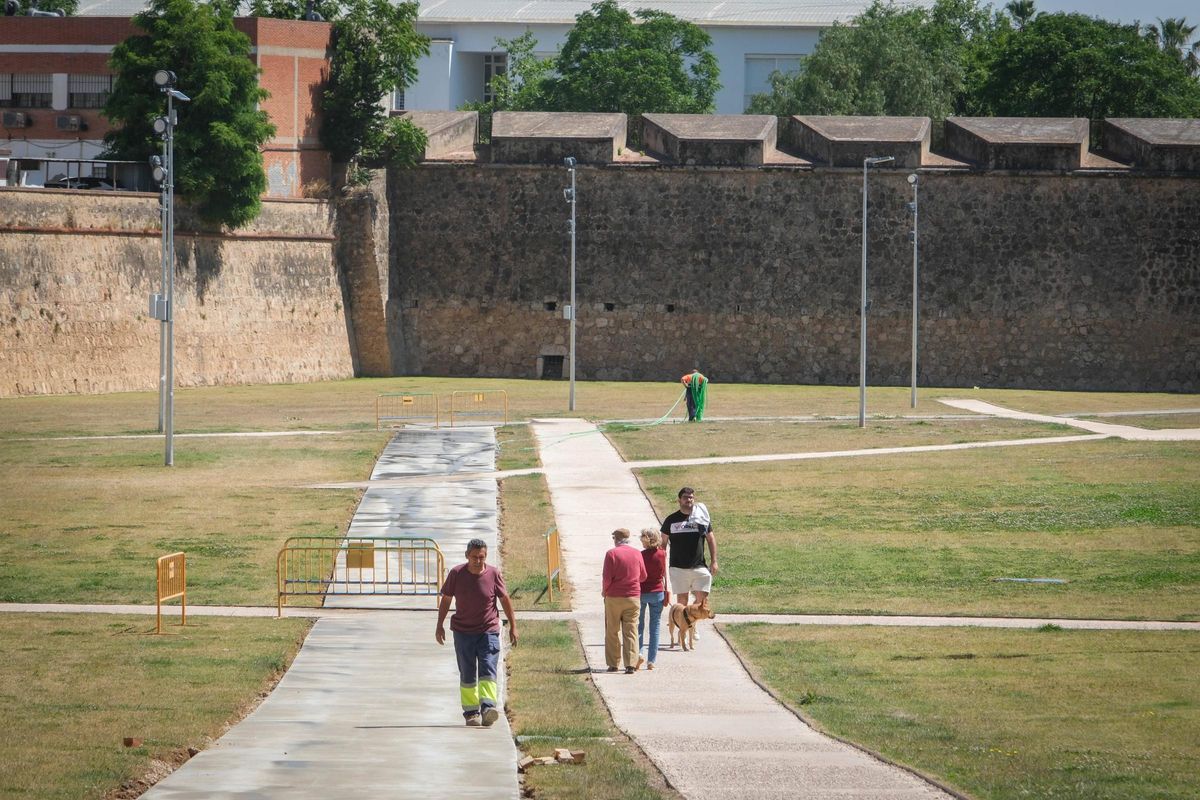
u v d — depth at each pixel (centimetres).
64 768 3147
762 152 17562
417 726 3700
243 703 3962
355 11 17462
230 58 15238
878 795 2944
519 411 13562
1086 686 4344
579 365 17788
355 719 3794
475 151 18262
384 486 9044
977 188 17375
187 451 10375
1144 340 17250
